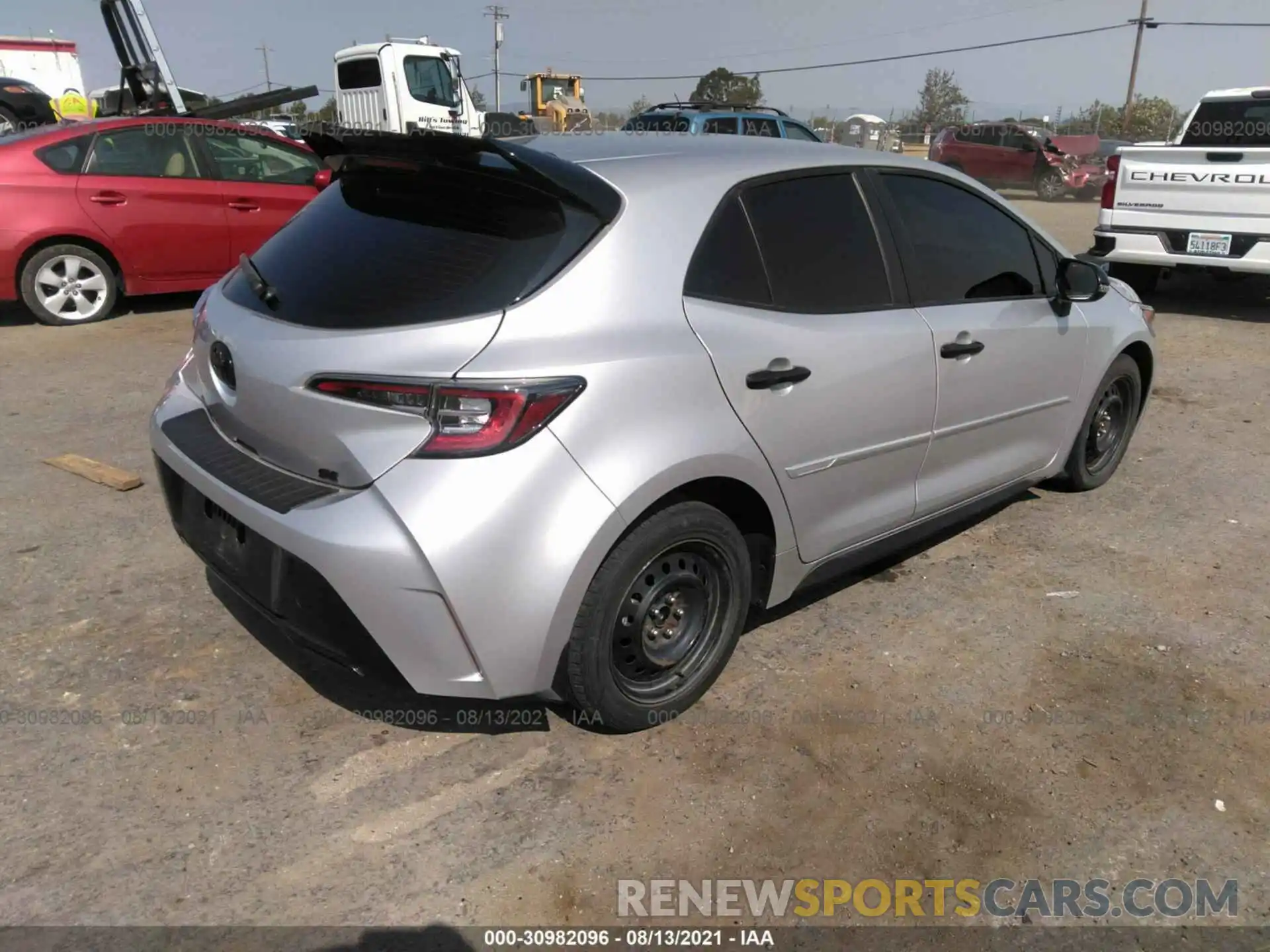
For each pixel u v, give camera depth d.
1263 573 4.12
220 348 2.86
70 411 5.80
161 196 8.02
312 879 2.43
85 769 2.78
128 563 3.95
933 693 3.25
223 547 2.83
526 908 2.37
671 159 3.03
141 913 2.32
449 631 2.48
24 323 8.09
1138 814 2.72
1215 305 9.93
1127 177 9.04
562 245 2.63
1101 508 4.79
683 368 2.73
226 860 2.48
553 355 2.51
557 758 2.89
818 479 3.22
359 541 2.40
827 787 2.80
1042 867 2.54
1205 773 2.89
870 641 3.55
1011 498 4.86
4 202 7.50
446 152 2.71
